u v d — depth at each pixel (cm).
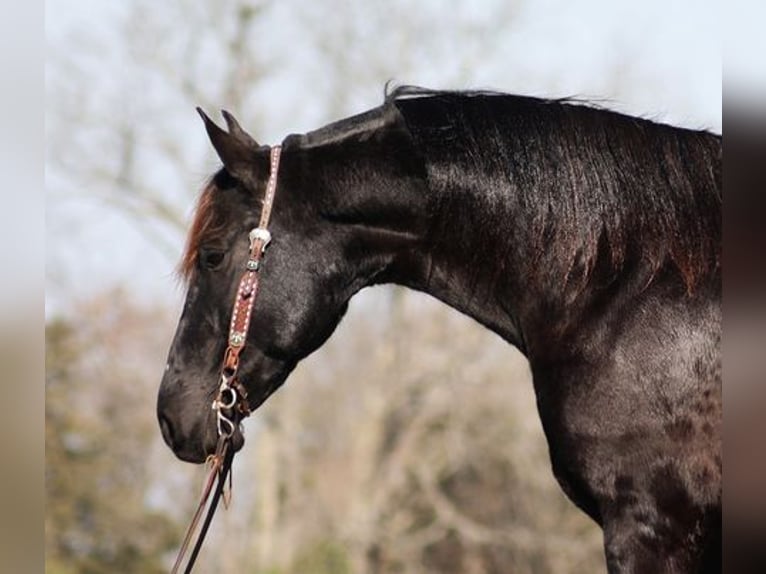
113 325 3509
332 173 786
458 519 3534
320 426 3631
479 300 786
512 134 773
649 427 714
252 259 774
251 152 787
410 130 789
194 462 790
